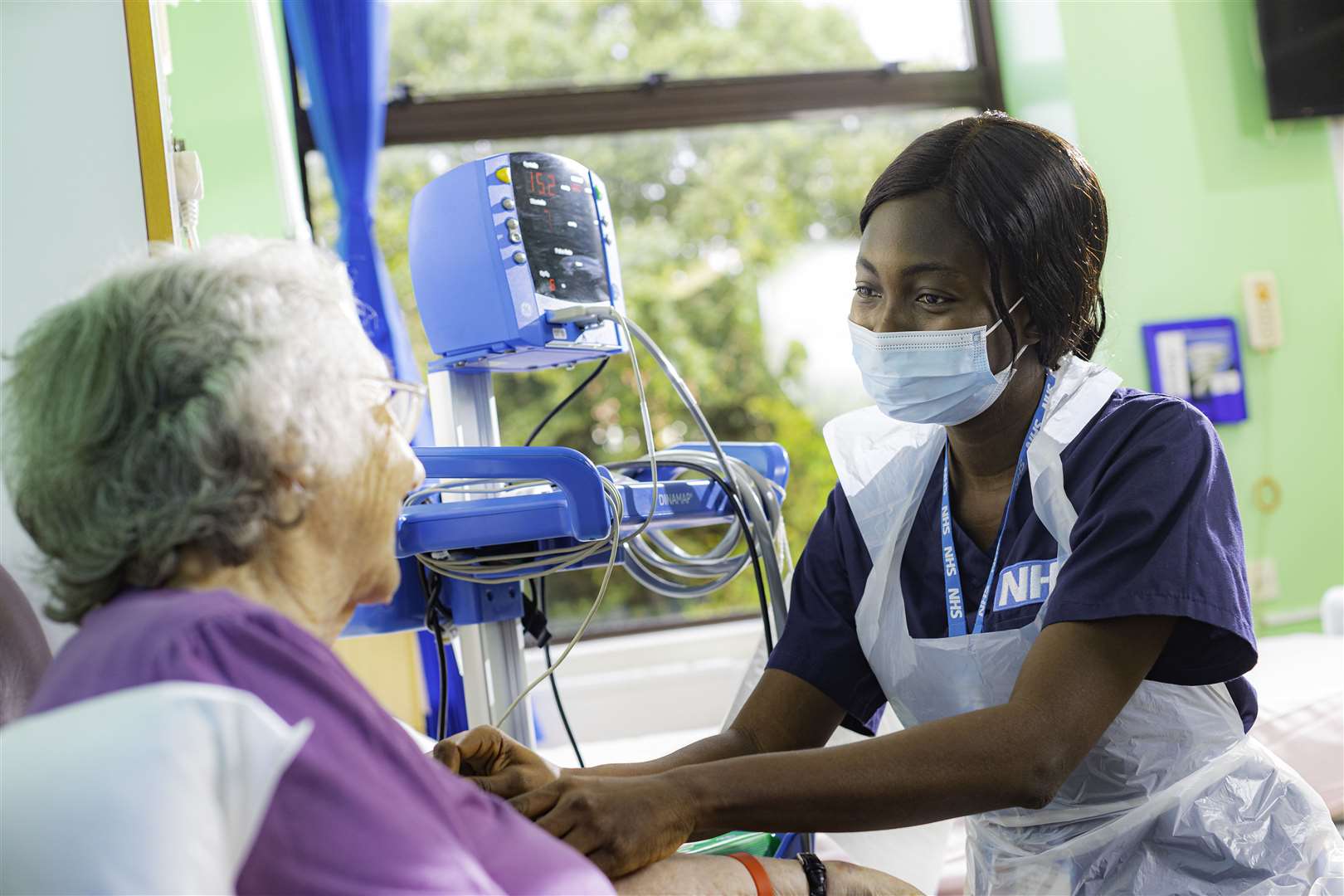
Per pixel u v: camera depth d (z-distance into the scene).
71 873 0.47
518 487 1.37
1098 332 1.23
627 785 0.90
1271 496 3.17
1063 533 1.09
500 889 0.62
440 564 1.23
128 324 0.64
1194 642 1.02
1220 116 3.20
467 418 1.39
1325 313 3.22
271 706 0.56
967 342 1.12
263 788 0.51
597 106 3.29
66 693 0.56
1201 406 3.13
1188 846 1.08
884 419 1.33
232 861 0.51
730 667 3.21
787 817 0.92
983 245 1.11
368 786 0.56
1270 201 3.21
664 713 3.17
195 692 0.51
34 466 0.64
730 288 3.39
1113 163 3.15
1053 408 1.16
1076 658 0.98
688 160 3.38
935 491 1.24
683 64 3.38
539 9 3.31
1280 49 3.16
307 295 0.70
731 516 1.46
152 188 1.31
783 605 1.40
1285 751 1.83
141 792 0.48
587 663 3.17
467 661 1.34
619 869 0.86
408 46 3.25
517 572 1.24
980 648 1.12
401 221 3.18
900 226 1.14
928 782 0.92
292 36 2.96
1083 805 1.11
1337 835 1.10
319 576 0.71
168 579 0.65
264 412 0.65
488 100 3.23
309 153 3.11
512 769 1.04
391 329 2.92
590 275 1.32
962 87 3.48
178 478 0.63
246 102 2.46
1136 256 3.16
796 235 3.42
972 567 1.18
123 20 1.31
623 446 3.31
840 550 1.30
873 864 1.38
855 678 1.26
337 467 0.69
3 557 1.24
